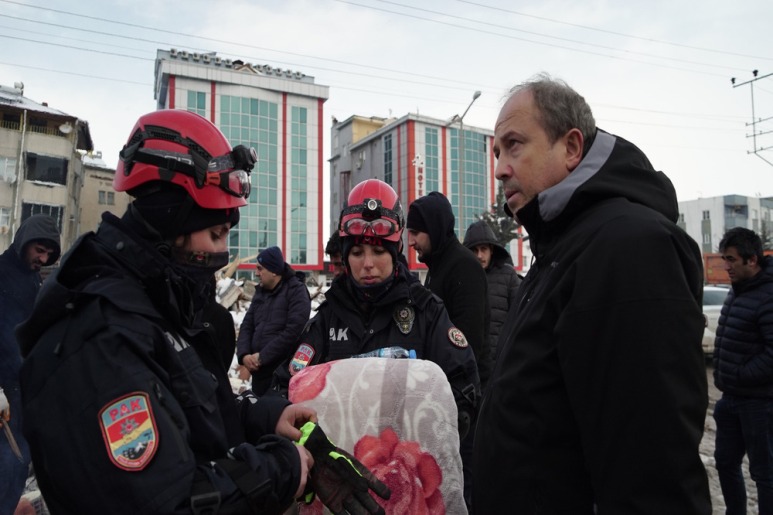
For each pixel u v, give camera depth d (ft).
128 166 3.67
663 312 3.38
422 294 7.02
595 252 3.69
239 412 4.38
